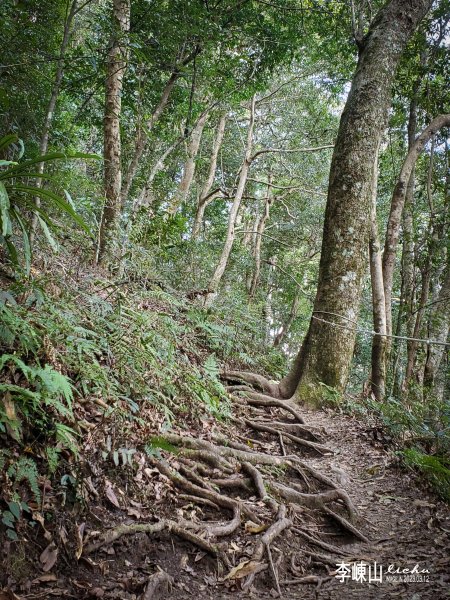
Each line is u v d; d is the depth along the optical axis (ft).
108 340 14.65
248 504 13.00
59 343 11.95
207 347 26.02
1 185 8.31
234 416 19.42
